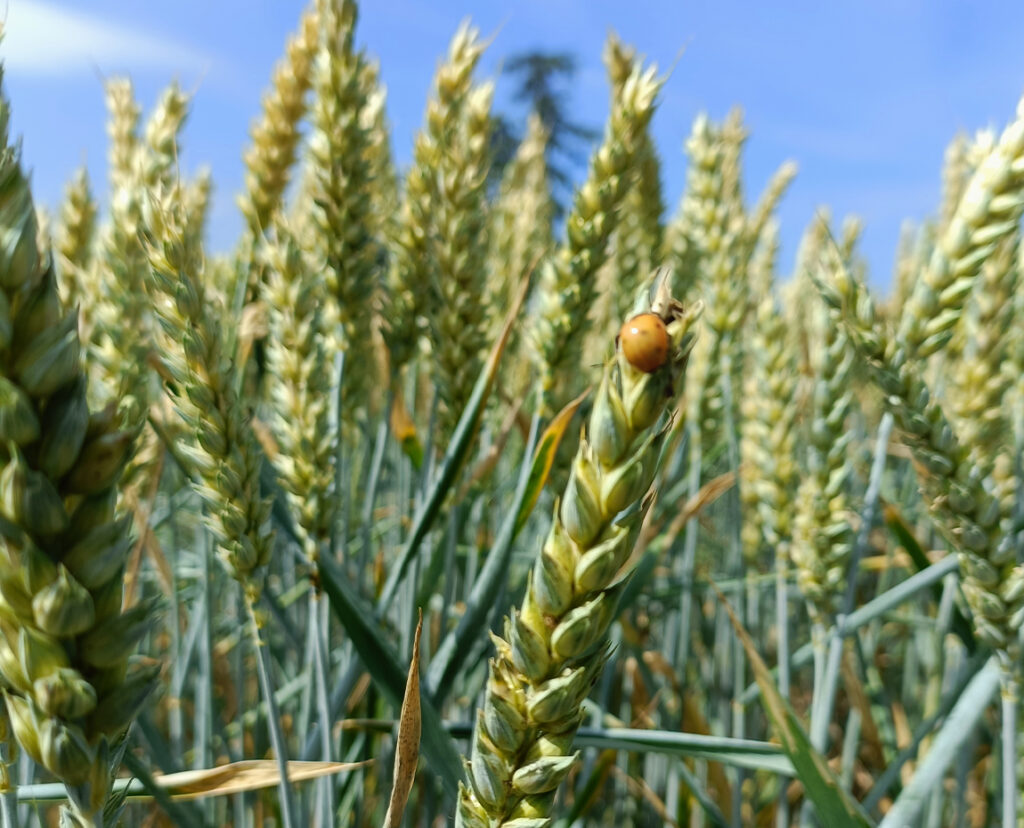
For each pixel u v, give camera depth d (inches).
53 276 3.9
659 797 15.0
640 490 5.2
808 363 15.5
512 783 5.6
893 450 17.1
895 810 8.7
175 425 10.8
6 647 4.3
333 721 10.1
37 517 3.8
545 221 22.1
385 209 15.5
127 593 10.3
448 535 11.9
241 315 11.6
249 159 12.1
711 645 17.0
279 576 15.2
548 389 11.5
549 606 5.4
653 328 5.1
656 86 11.2
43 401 3.9
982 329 11.2
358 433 16.9
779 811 12.3
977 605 8.9
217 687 14.9
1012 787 9.0
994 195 8.8
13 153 3.9
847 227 15.0
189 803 11.2
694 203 15.2
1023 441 12.4
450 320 11.5
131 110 12.8
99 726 4.5
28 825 8.0
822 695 10.8
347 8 10.9
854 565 10.7
